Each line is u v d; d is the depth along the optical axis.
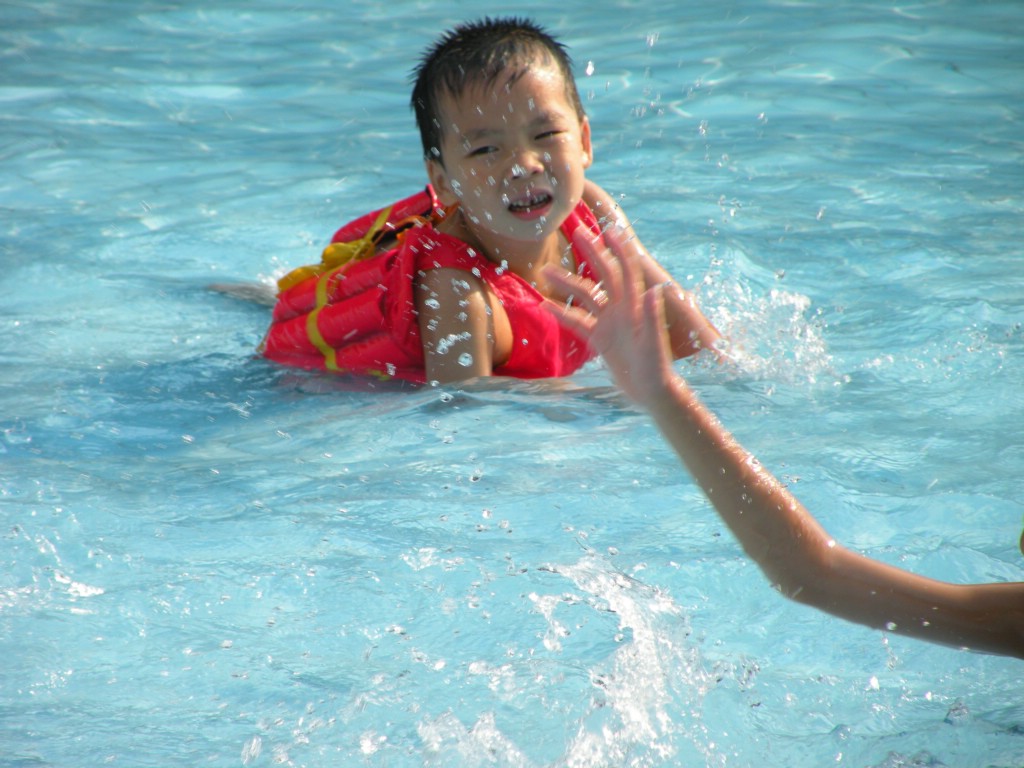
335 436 9.38
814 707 5.73
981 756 5.29
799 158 17.52
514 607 6.61
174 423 9.77
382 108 21.31
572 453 8.82
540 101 10.52
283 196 16.69
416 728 5.64
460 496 8.09
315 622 6.56
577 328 5.65
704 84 21.62
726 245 13.60
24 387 10.46
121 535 7.61
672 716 5.70
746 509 5.53
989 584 5.50
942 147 17.86
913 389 9.77
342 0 29.83
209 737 5.59
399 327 10.76
